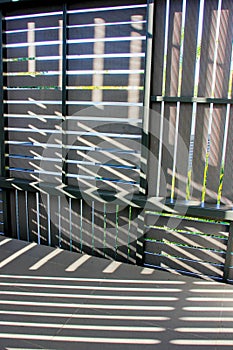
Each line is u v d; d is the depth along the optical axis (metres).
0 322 2.04
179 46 2.46
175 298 2.35
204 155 2.56
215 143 2.51
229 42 2.32
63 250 3.14
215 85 2.42
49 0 2.73
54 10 2.80
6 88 3.14
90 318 2.09
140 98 2.65
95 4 2.64
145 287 2.50
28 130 3.15
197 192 2.65
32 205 3.27
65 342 1.87
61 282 2.54
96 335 1.93
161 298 2.35
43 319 2.07
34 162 3.19
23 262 2.86
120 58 2.65
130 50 2.60
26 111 3.11
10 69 3.09
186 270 2.77
